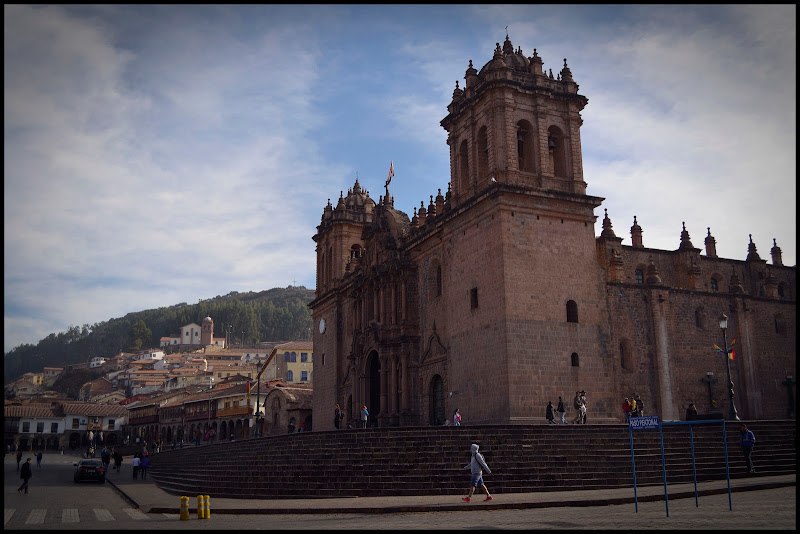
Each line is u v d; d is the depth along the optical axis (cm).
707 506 2508
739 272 7125
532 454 3662
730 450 3859
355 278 7300
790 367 6322
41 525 2616
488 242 5138
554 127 5544
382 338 6431
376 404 6900
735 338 6047
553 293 5069
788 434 4109
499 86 5275
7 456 10744
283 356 14425
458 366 5403
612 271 5750
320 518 2717
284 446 4344
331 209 8675
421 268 6288
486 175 5397
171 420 12825
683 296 5834
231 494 4097
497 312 4941
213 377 19262
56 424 13288
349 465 3781
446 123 6016
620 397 5281
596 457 3653
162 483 5425
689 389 5650
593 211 5384
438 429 3825
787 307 6475
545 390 4850
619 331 5400
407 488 3506
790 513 2205
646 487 3338
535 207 5150
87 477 5841
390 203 7375
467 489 3403
